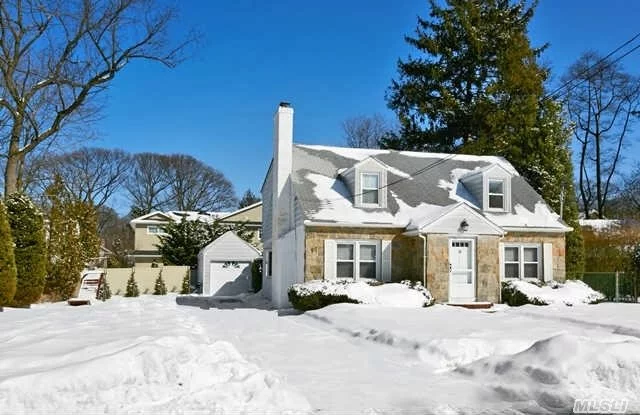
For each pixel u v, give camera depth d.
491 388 6.96
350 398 6.46
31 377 5.59
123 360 6.22
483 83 33.19
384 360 8.91
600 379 6.75
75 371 5.85
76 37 23.11
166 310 16.14
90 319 12.14
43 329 9.96
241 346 10.24
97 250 25.31
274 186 22.78
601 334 10.70
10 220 18.77
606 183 40.66
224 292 31.59
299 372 7.89
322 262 18.91
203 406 5.54
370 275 19.50
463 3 32.91
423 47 33.94
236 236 32.19
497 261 19.58
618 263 26.23
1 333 9.45
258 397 5.84
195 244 35.56
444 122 33.56
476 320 12.95
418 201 20.95
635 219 32.16
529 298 18.70
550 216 21.56
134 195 57.12
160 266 33.19
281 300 21.25
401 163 23.38
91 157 53.72
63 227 23.11
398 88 34.97
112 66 24.12
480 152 30.22
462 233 19.23
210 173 60.09
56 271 22.64
